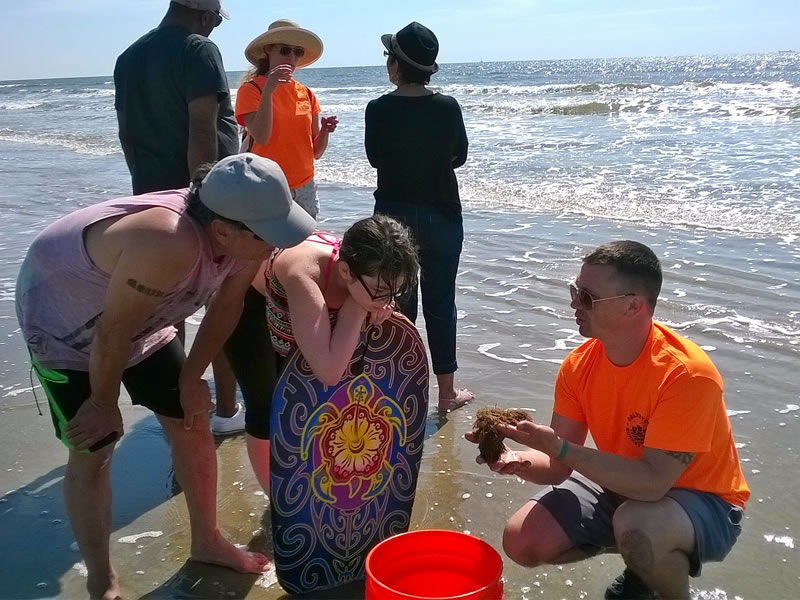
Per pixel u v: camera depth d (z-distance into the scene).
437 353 4.53
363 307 2.76
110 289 2.49
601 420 2.96
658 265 2.77
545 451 2.80
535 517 2.96
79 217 2.63
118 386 2.67
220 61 4.12
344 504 3.01
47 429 4.39
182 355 3.14
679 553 2.68
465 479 3.79
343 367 2.73
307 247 2.90
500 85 39.06
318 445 2.91
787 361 4.82
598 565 3.04
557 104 21.91
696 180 10.11
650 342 2.81
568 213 8.93
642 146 13.38
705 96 23.42
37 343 2.72
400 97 4.36
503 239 8.00
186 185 4.24
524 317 5.91
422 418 3.15
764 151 12.03
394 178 4.39
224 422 4.33
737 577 2.94
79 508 2.86
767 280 6.24
